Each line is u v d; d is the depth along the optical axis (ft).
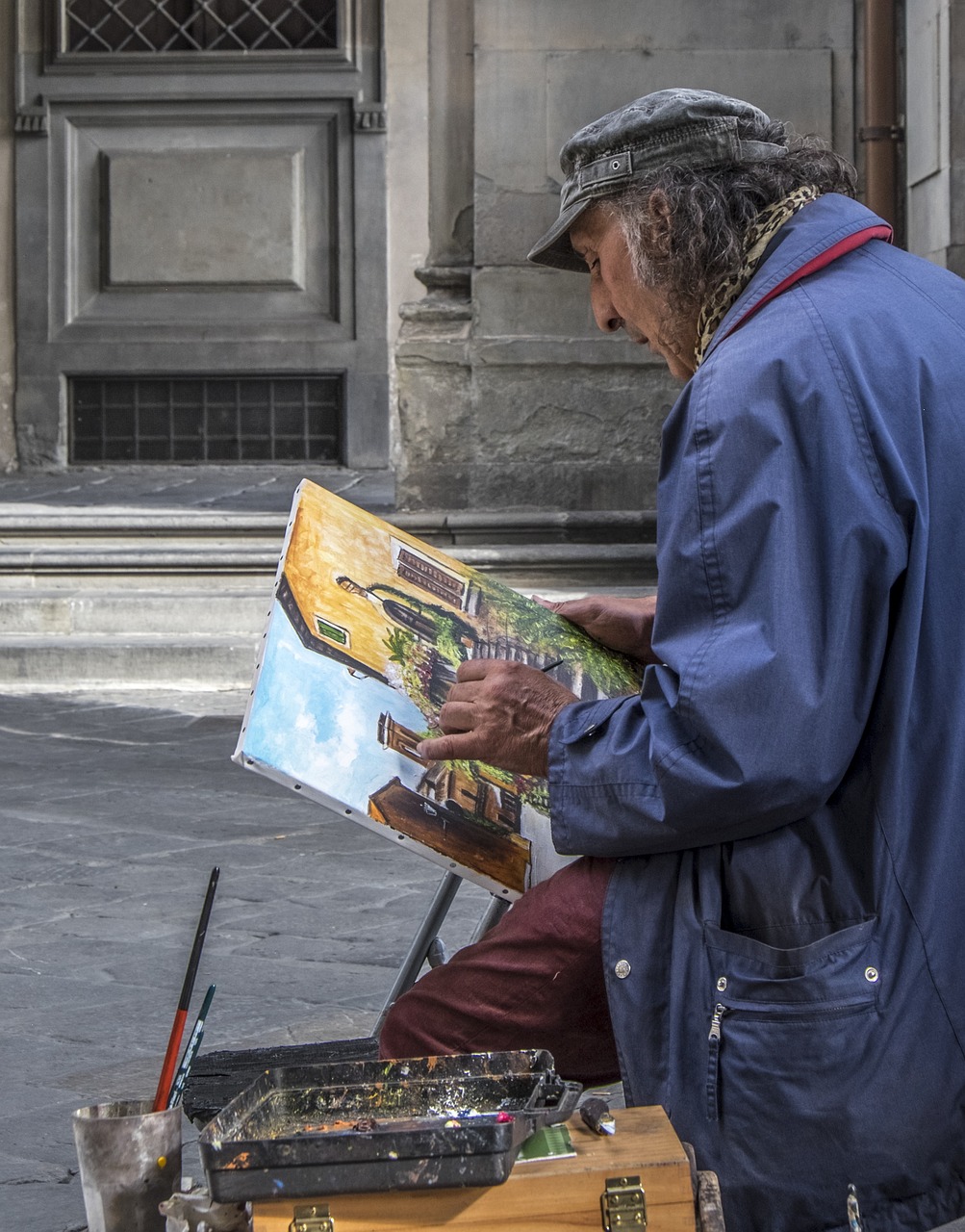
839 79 27.94
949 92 26.13
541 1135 5.26
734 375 5.46
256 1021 10.51
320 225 48.52
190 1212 5.14
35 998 11.03
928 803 5.43
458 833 6.42
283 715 6.20
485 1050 6.24
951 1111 5.40
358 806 6.17
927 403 5.50
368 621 6.80
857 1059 5.32
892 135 28.14
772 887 5.48
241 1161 4.80
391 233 48.34
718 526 5.37
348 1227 4.86
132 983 11.35
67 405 49.11
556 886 6.12
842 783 5.50
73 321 48.78
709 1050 5.43
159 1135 5.97
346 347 48.42
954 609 5.44
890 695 5.38
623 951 5.70
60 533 28.68
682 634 5.49
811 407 5.38
